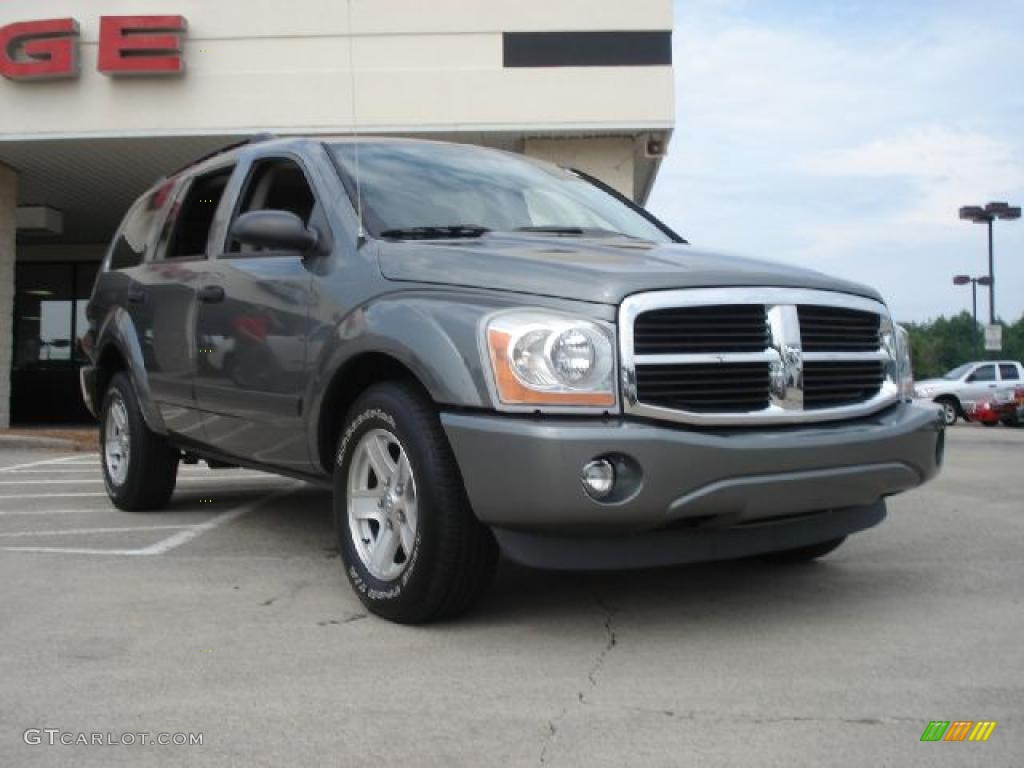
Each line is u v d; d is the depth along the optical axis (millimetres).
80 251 19828
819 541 3611
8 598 3816
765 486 3186
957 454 11570
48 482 7961
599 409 3078
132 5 12711
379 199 4176
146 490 5770
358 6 12680
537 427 3025
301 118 12703
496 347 3135
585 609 3682
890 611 3693
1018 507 6516
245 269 4469
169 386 5090
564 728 2539
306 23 12703
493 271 3391
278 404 4164
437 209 4262
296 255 4234
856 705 2699
